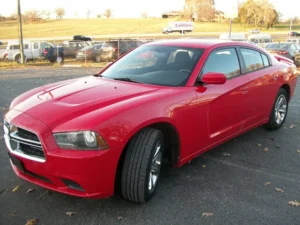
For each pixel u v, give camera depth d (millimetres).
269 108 5641
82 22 103688
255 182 4078
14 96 9305
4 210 3357
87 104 3381
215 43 4668
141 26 91125
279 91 5898
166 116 3533
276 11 87875
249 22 89312
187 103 3805
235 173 4312
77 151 3008
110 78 4398
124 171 3305
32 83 12367
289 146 5367
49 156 3041
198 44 4602
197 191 3812
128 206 3469
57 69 19734
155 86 3959
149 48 4852
